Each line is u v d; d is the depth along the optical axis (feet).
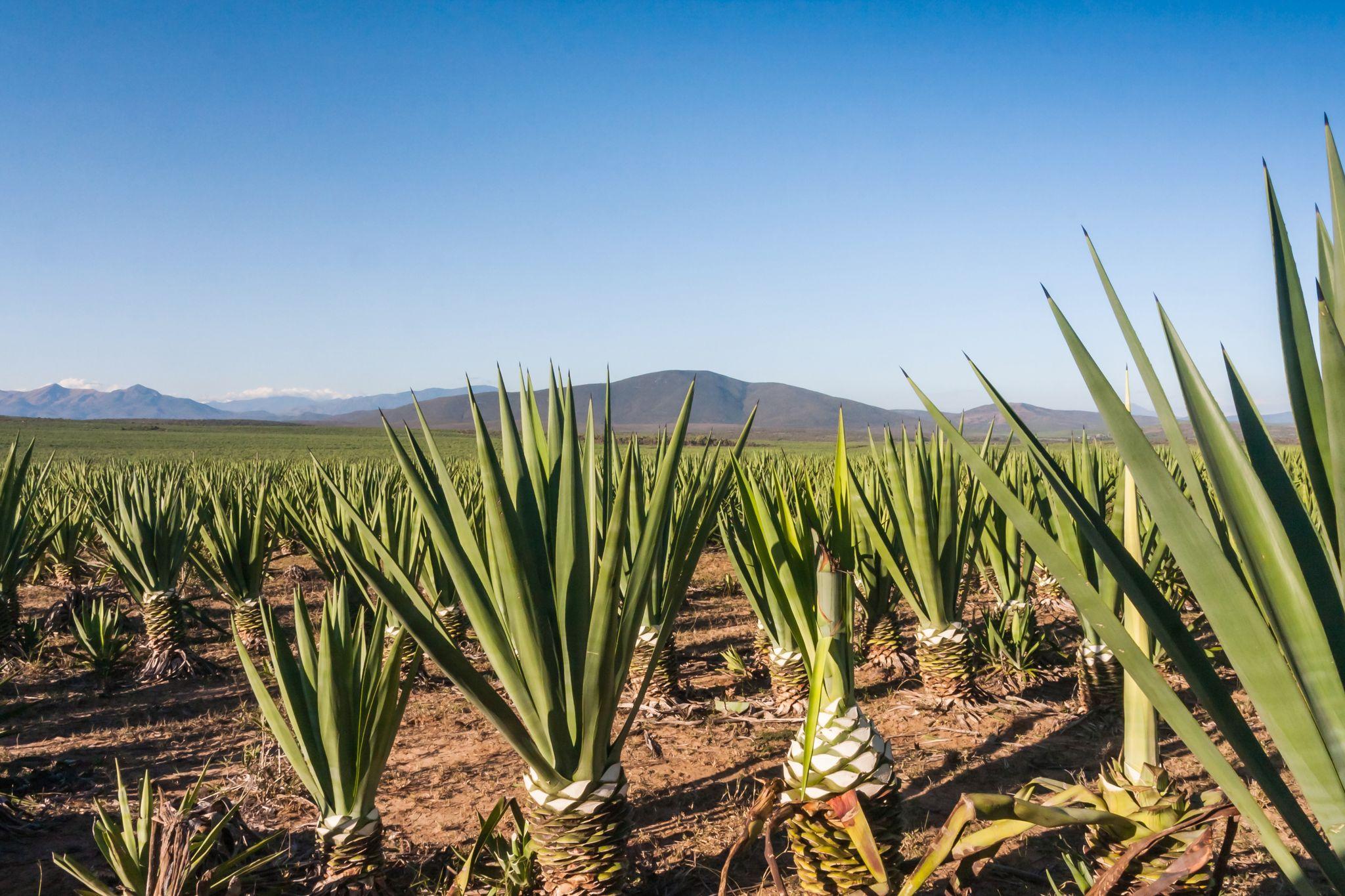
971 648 18.85
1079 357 4.58
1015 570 22.22
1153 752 8.35
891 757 9.95
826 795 9.51
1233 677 19.29
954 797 13.88
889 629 21.53
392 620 22.06
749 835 8.77
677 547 10.28
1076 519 4.88
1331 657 4.25
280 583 37.04
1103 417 4.55
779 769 15.31
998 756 15.66
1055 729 17.03
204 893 9.66
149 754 17.11
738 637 26.63
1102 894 6.98
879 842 9.73
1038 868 11.38
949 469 18.16
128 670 23.79
